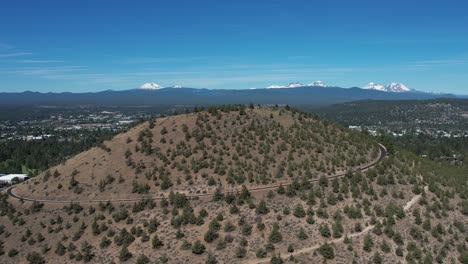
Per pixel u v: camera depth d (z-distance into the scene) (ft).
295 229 353.72
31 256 355.77
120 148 516.32
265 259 321.52
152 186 440.04
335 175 451.53
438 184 454.40
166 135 529.45
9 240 391.86
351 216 370.73
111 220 390.83
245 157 474.08
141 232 365.40
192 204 397.19
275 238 338.54
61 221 403.95
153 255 336.08
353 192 404.98
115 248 354.54
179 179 440.04
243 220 361.30
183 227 365.40
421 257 332.80
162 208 397.39
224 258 323.57
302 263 314.35
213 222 355.77
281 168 453.17
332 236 347.36
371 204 394.73
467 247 352.08
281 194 405.18
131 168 472.85
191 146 498.69
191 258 327.67
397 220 372.58
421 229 365.81
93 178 469.57
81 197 441.27
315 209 379.96
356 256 325.83
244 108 598.34
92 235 377.09
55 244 374.63
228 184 430.61
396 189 424.87
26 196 469.57
